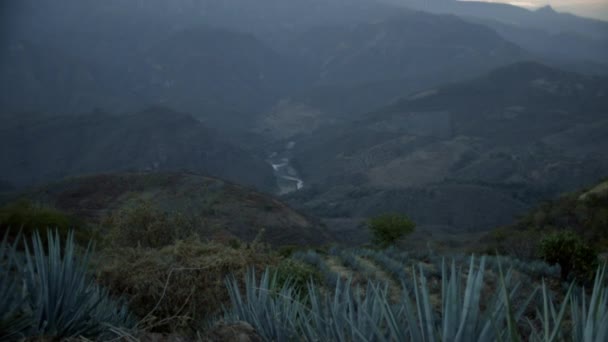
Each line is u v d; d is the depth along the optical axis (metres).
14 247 3.50
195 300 5.57
